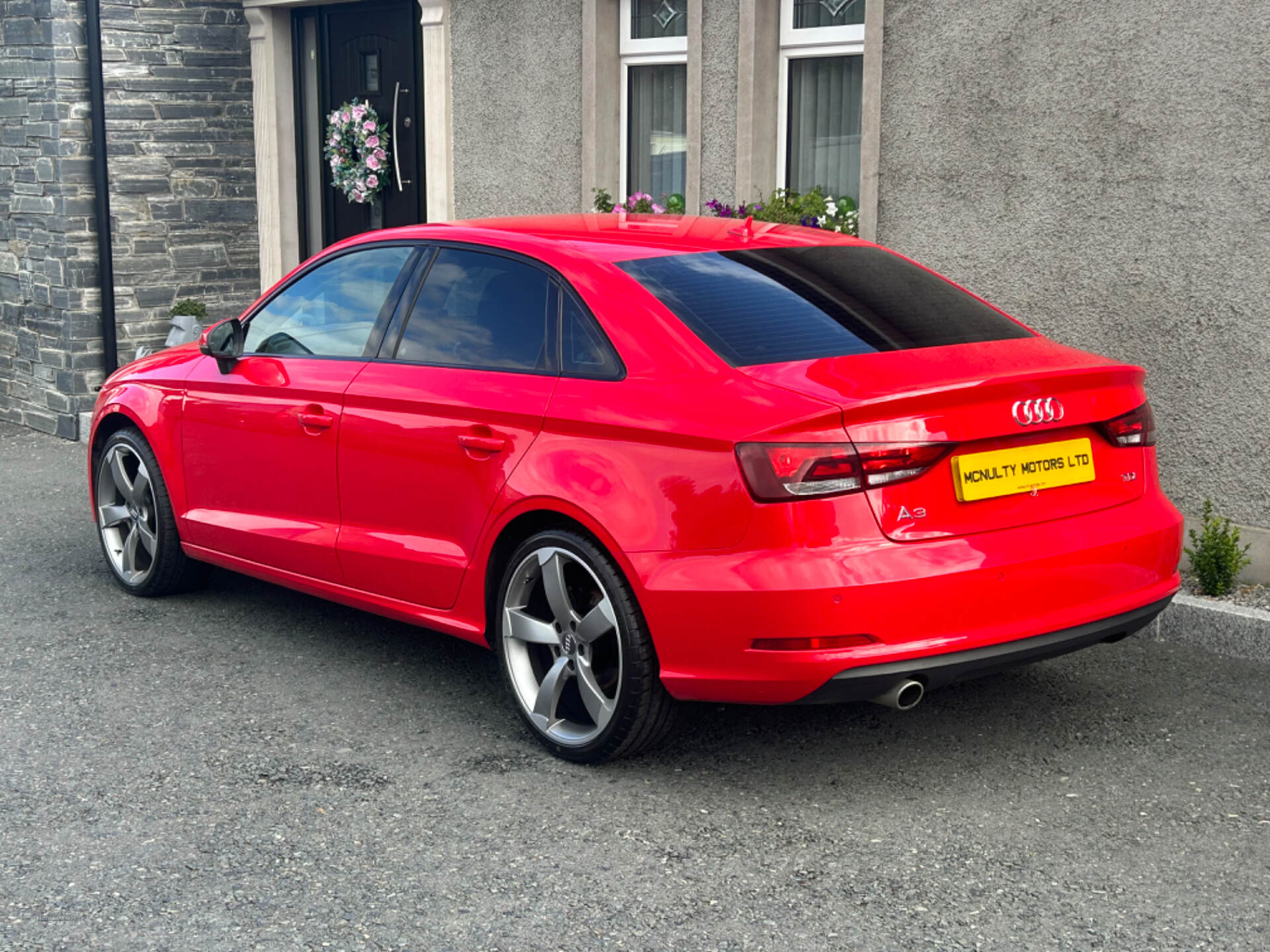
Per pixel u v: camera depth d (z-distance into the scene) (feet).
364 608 16.33
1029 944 10.56
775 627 11.94
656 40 27.30
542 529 14.10
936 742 14.47
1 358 34.71
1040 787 13.38
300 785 13.50
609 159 28.22
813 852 12.07
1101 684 16.15
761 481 11.96
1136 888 11.42
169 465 18.78
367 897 11.33
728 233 15.66
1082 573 12.84
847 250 15.65
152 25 33.32
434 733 14.85
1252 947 10.52
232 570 19.34
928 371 12.59
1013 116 21.07
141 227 33.71
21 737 14.69
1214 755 14.12
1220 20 18.74
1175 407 19.84
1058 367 12.99
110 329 32.94
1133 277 20.06
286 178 35.88
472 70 29.66
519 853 12.08
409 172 34.42
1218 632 17.28
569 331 14.05
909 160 22.41
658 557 12.62
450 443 14.70
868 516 11.92
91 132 32.42
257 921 10.96
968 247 21.88
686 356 13.02
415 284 15.96
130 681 16.40
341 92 35.47
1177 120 19.33
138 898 11.30
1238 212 18.90
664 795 13.25
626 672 13.16
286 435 16.80
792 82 25.63
